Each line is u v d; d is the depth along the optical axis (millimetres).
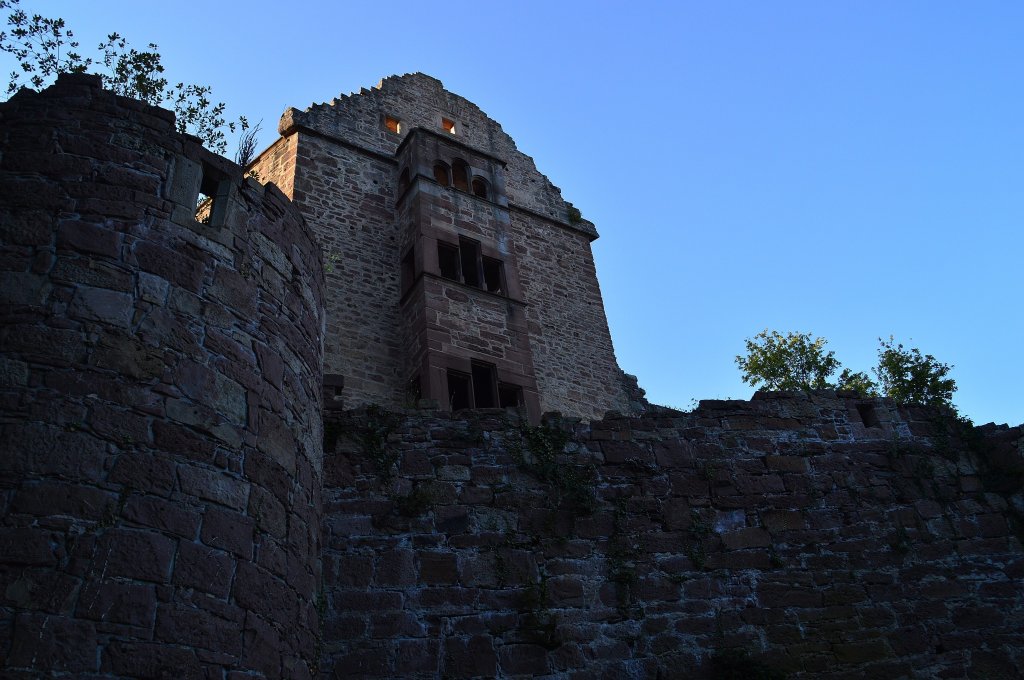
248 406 8086
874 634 11438
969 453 13672
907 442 13539
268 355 8664
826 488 12703
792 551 11953
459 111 23359
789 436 13156
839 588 11742
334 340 16703
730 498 12273
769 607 11352
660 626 10867
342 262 18031
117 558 6484
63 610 6113
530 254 21469
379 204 19641
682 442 12656
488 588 10516
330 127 20422
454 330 17031
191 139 9078
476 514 11078
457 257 18547
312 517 8750
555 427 12219
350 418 11406
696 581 11359
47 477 6566
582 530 11391
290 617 7699
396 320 17781
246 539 7391
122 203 8219
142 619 6371
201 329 8023
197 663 6512
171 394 7465
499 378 17062
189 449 7332
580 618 10633
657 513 11852
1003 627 11852
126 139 8648
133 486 6840
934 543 12492
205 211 9969
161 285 7961
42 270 7566
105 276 7723
